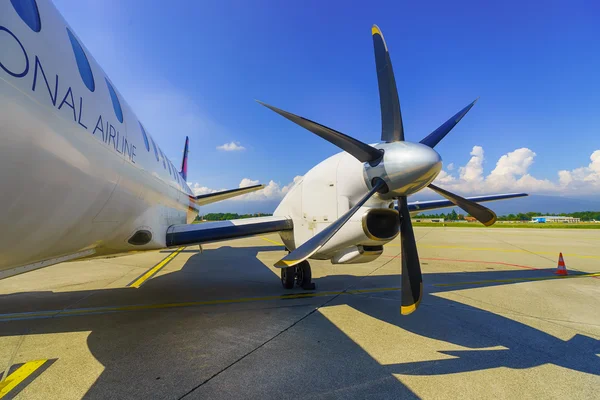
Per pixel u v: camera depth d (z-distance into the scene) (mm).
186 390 2387
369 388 2424
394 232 4164
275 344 3291
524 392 2377
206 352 3090
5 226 1857
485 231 26578
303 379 2555
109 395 2316
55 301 5141
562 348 3221
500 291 5777
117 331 3707
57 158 2039
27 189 1839
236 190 10023
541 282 6574
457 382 2521
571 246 14203
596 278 6996
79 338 3482
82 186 2422
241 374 2637
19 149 1695
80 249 3105
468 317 4238
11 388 2418
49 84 1966
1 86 1550
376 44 3932
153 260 10305
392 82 3760
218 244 16688
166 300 5188
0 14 1604
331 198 4348
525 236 20531
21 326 3893
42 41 1976
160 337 3502
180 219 6211
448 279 6922
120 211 3322
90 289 6078
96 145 2600
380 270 8242
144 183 3887
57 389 2406
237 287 6230
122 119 3402
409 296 3543
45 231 2246
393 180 3508
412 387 2441
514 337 3520
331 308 4680
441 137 4445
